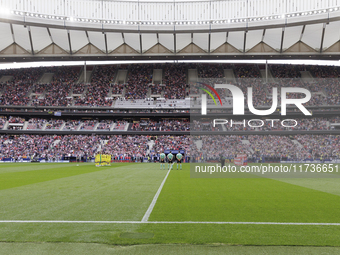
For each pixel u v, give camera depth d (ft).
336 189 41.75
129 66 214.48
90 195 34.73
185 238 17.93
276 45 167.43
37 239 17.66
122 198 32.53
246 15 157.69
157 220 22.30
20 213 24.67
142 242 17.16
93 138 175.52
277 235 18.63
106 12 161.79
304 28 156.25
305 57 171.01
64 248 16.16
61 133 173.88
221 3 160.56
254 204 29.07
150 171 79.00
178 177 60.54
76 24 157.89
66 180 53.36
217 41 171.22
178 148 161.58
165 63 216.95
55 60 181.06
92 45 174.70
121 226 20.61
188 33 168.14
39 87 193.88
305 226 20.81
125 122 184.85
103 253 15.46
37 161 153.48
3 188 41.68
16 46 169.78
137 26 162.09
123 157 156.87
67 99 187.32
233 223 21.50
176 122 181.78
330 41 160.15
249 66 209.56
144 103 185.26
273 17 153.48
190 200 31.32
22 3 151.64
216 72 205.46
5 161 156.97
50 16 155.63
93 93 192.03
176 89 194.90
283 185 46.93
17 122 178.81
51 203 29.40
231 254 15.40
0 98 183.01
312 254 15.49
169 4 163.73
